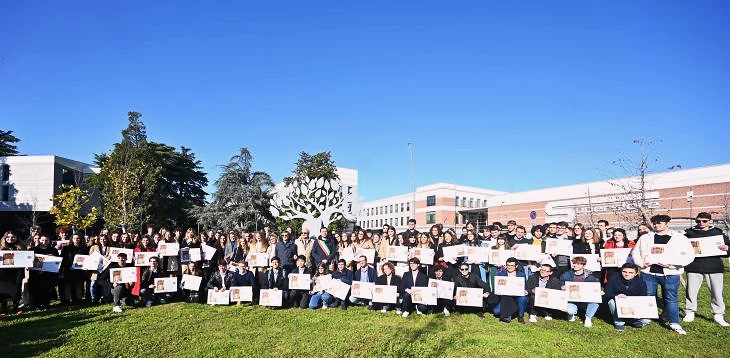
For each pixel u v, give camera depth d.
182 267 12.20
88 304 11.35
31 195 51.09
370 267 11.34
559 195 60.25
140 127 46.78
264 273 11.63
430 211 85.62
